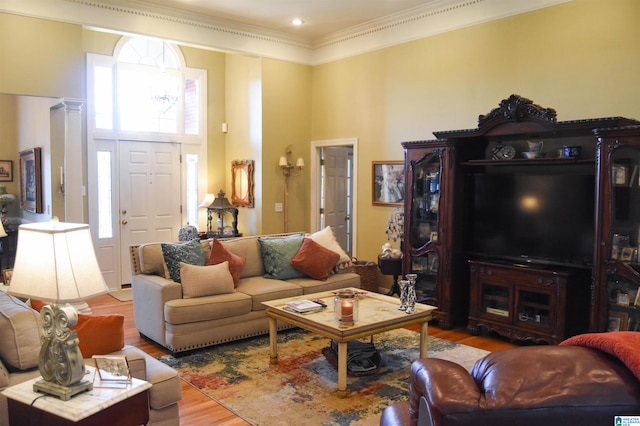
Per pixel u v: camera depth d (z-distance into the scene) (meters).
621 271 3.75
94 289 2.04
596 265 3.87
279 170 7.07
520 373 1.24
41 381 2.04
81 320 2.51
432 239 5.19
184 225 7.43
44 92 5.12
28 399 1.97
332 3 5.65
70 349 1.98
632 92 4.21
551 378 1.21
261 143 6.88
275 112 6.97
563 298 4.19
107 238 6.76
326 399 3.34
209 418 3.08
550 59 4.71
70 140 5.31
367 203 6.55
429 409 1.24
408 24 5.95
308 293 4.91
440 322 5.07
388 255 5.82
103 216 6.72
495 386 1.23
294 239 5.38
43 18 5.07
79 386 2.00
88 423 1.92
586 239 4.30
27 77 5.02
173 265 4.47
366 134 6.54
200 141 7.53
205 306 4.22
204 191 7.59
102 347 2.52
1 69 4.88
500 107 4.54
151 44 7.05
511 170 4.98
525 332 4.44
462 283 5.16
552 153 4.63
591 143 4.38
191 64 7.39
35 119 5.13
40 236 1.97
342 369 3.35
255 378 3.70
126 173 6.89
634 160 3.71
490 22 5.17
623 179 3.76
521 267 4.45
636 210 3.72
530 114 4.35
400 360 4.09
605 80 4.36
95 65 6.59
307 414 3.13
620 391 1.17
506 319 4.59
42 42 5.08
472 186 5.14
